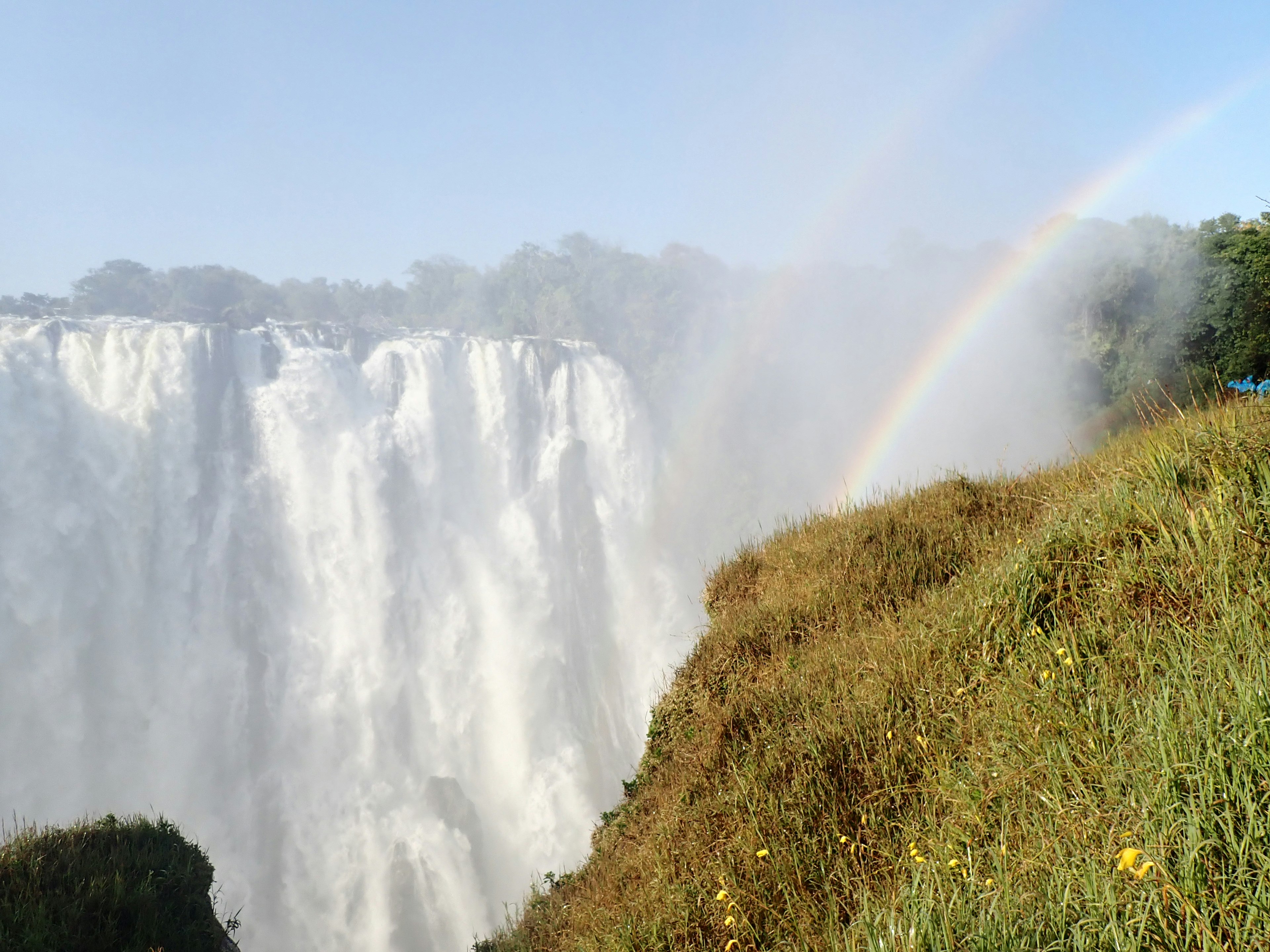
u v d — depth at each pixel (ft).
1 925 20.12
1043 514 19.93
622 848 18.93
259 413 145.07
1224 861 7.41
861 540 24.48
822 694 16.84
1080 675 11.39
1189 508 12.78
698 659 23.88
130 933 21.84
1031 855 8.68
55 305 268.21
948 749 12.47
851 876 11.21
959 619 15.39
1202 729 8.50
